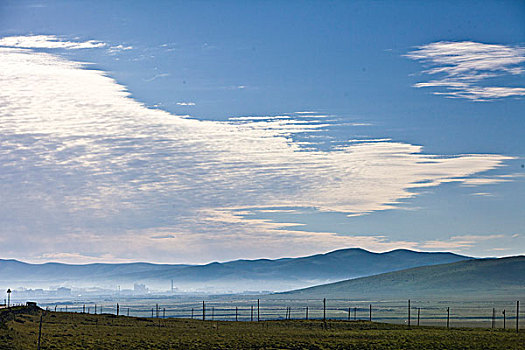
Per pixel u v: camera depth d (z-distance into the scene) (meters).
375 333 108.88
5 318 97.38
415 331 118.12
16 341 66.38
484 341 94.12
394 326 137.88
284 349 79.00
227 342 83.44
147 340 82.25
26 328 88.50
